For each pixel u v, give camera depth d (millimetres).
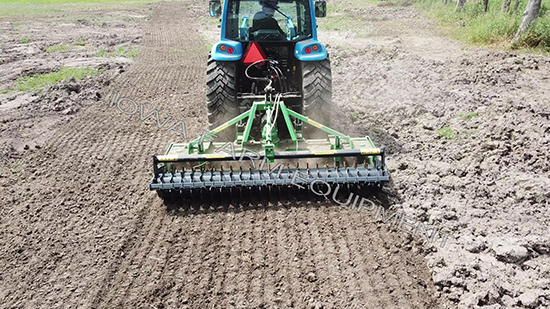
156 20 25344
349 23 20297
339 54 12469
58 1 41312
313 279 3650
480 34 13438
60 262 4004
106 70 12102
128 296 3549
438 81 9094
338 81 9711
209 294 3543
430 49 12969
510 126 6359
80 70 11867
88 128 7590
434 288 3564
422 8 24875
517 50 11812
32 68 12148
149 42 17438
